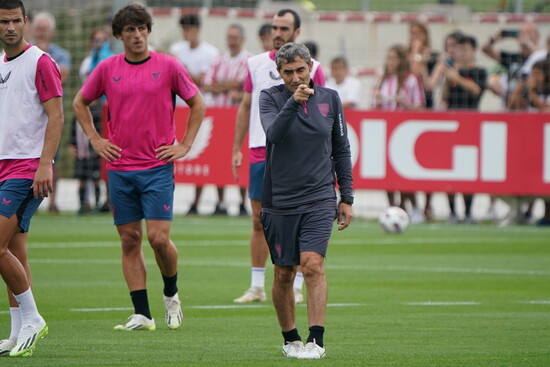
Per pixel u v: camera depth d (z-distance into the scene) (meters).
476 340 27.56
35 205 25.83
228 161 64.12
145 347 26.44
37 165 25.66
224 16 84.19
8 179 25.47
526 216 64.00
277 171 24.73
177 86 29.78
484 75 64.25
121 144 29.58
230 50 64.38
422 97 63.44
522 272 43.16
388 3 102.88
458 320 31.16
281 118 24.14
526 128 61.00
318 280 24.47
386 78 64.00
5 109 25.58
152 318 30.28
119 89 29.45
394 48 63.62
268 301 35.66
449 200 63.25
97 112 64.88
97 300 35.03
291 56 24.14
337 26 88.25
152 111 29.47
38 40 64.06
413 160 62.41
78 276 41.00
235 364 23.88
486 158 61.59
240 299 35.44
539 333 28.77
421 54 65.31
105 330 29.28
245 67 64.12
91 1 76.12
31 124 25.58
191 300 35.62
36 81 25.48
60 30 76.31
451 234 57.59
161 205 29.38
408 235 57.16
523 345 26.80
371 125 62.78
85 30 75.75
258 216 35.53
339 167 25.31
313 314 24.52
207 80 64.44
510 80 64.69
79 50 75.25
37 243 51.91
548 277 41.69
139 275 29.70
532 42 65.12
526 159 61.12
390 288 38.44
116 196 29.70
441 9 93.06
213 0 90.25
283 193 24.66
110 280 39.97
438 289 38.22
